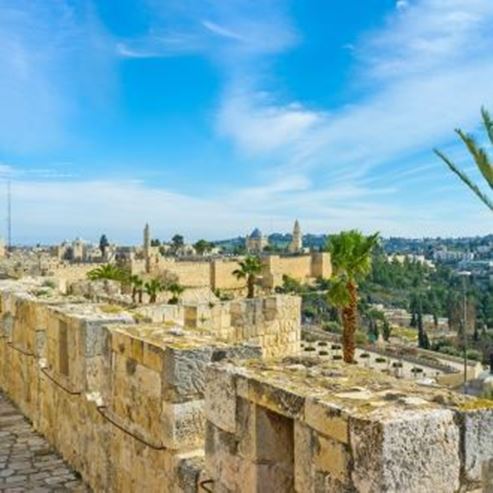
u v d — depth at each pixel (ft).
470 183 65.00
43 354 37.01
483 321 316.60
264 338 69.82
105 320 29.40
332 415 12.83
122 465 24.67
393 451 11.73
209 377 17.30
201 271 339.36
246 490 15.78
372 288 478.18
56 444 33.45
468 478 12.41
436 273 545.44
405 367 184.24
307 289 360.89
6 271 126.00
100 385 28.86
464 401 13.14
